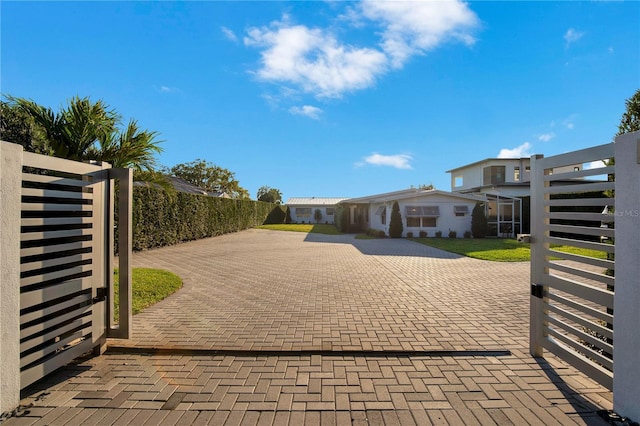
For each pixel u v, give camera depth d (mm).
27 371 2484
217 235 20453
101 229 3336
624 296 2229
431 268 8797
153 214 13250
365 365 3123
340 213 26797
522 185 22609
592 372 2582
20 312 2496
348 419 2256
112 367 3078
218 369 3045
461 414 2312
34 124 3455
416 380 2822
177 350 3438
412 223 20031
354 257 11125
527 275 7734
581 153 2664
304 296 5828
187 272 8328
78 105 4887
